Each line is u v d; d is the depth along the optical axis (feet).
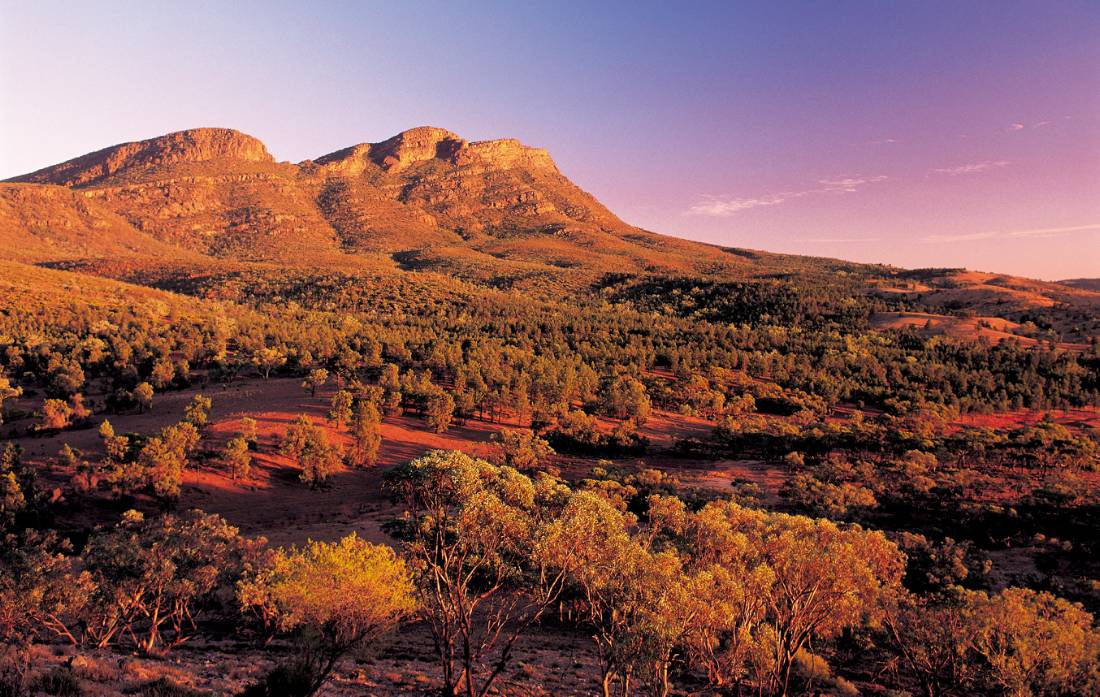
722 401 465.88
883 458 351.67
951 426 444.55
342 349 527.40
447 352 510.17
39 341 460.96
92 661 74.95
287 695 70.90
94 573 104.58
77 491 236.63
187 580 111.14
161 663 88.99
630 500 242.37
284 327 633.61
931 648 105.09
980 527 237.86
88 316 567.59
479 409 418.51
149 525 187.32
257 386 438.81
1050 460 341.21
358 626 76.74
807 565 87.30
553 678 102.12
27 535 183.83
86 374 432.66
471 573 77.05
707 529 93.50
